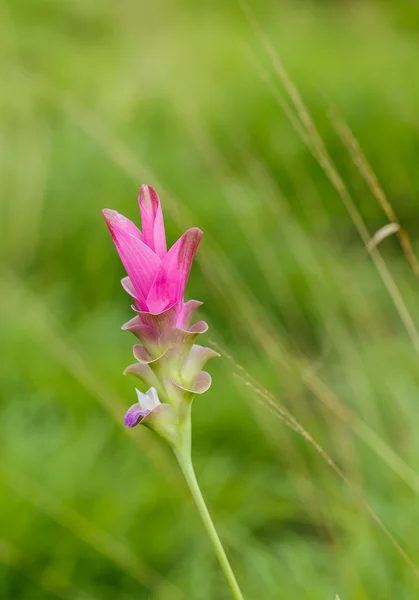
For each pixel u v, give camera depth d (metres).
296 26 5.87
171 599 1.89
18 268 3.34
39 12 5.96
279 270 2.82
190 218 3.15
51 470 2.16
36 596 1.97
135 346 1.18
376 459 2.08
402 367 2.30
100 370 2.60
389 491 2.00
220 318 2.86
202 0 6.46
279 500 2.22
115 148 2.27
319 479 2.12
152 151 3.75
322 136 3.66
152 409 1.16
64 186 3.52
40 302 2.92
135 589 1.98
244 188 3.11
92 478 2.14
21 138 3.78
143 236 1.16
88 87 4.48
